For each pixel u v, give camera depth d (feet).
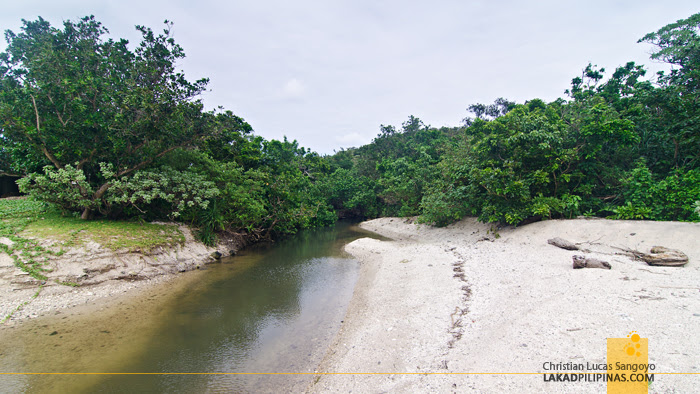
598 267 36.04
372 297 39.01
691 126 53.42
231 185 69.87
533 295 30.76
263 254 69.31
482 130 80.69
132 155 55.72
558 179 63.72
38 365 24.85
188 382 22.89
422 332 27.22
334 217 131.03
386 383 20.52
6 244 39.27
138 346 28.04
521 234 61.72
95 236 46.16
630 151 65.00
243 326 32.27
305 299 40.32
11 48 53.88
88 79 48.26
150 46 53.57
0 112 43.52
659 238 42.14
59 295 37.04
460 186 74.49
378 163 152.87
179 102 56.80
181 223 63.52
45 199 48.44
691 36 63.36
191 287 44.78
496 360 20.38
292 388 21.83
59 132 47.70
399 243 83.10
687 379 15.67
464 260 50.31
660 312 23.17
